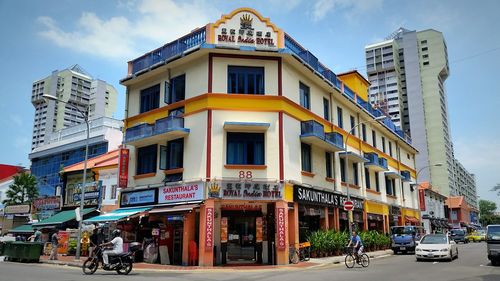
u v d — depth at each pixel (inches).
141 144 960.9
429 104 4335.6
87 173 1232.8
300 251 847.7
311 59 986.7
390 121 1654.8
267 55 860.6
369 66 4618.6
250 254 824.9
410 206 1738.4
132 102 1026.1
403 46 4569.4
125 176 973.2
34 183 1624.0
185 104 874.1
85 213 1120.2
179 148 874.8
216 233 800.9
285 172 826.8
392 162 1566.2
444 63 4352.9
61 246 1061.8
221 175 802.8
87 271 652.7
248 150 832.9
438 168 4163.4
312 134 889.5
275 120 841.5
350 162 1172.5
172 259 836.6
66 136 1652.3
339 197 1042.1
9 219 1589.6
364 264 751.7
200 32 882.1
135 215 844.6
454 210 3481.8
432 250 845.8
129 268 626.5
